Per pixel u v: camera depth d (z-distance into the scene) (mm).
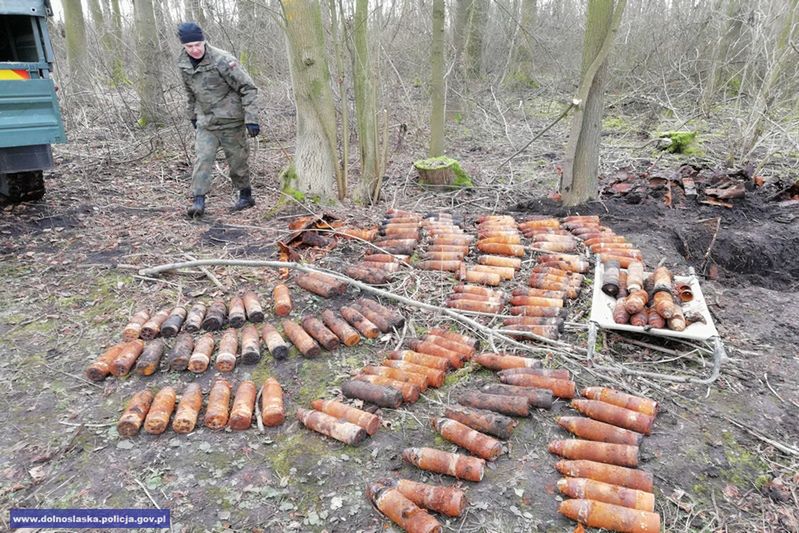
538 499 2488
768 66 7969
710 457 2711
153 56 8922
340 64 5930
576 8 15945
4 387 3242
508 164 8281
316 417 2883
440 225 5469
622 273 4203
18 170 5094
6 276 4473
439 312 4000
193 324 3732
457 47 11336
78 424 2973
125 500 2502
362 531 2342
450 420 2836
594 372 3334
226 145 5840
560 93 13453
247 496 2520
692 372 3373
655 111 10602
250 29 11344
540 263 4758
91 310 4039
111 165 7672
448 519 2389
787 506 2467
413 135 9938
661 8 12812
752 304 4219
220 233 5383
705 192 6363
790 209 6238
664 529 2346
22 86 4848
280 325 3873
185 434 2900
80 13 10414
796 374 3344
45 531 2369
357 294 4246
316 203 6125
